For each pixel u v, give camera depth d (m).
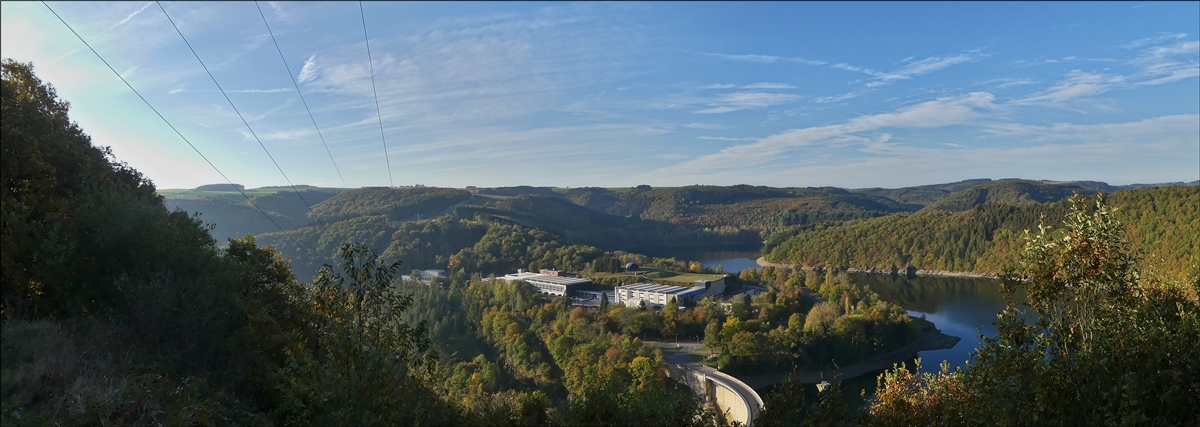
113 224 20.95
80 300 19.25
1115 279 12.41
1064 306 12.82
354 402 12.35
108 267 20.94
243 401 18.91
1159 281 12.75
